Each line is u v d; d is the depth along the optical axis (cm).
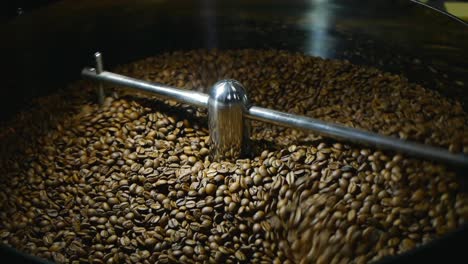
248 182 44
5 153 52
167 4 63
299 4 61
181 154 49
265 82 60
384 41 59
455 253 32
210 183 44
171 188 45
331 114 54
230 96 46
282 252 41
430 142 47
